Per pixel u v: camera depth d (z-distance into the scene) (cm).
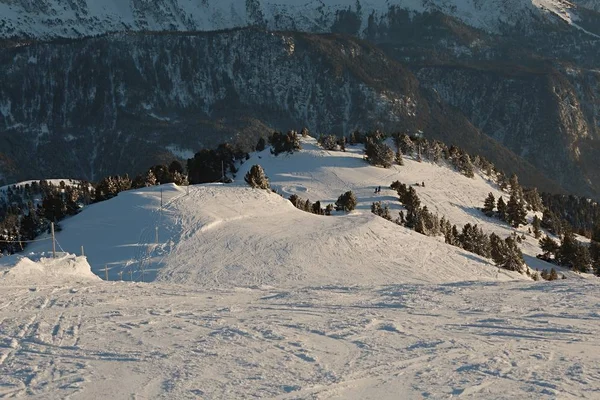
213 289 3391
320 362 2008
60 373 1906
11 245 8794
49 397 1730
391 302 2970
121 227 7975
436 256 7494
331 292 3325
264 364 1986
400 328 2431
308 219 8806
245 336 2308
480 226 13362
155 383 1825
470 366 1958
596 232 14825
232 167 16975
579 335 2320
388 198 14050
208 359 2034
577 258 10481
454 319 2594
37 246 8006
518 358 2034
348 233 7781
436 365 1972
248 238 7319
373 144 17275
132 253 6900
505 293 3198
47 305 2831
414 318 2609
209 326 2459
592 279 3744
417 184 15862
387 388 1781
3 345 2188
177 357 2055
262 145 18775
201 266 6131
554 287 3362
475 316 2648
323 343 2219
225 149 17338
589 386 1772
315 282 5475
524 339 2270
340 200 12188
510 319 2580
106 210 8844
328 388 1781
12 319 2550
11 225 9769
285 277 5647
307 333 2356
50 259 4078
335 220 8806
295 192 14450
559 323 2502
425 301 2988
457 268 7144
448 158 19562
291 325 2480
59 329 2395
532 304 2888
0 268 3694
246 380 1845
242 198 9431
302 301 3020
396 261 6950
